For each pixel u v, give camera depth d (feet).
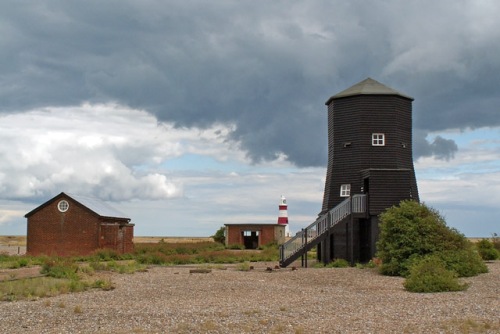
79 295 86.38
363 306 73.15
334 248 155.43
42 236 198.49
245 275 119.65
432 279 91.56
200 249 240.32
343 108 162.91
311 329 58.13
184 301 79.61
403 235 115.44
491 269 121.80
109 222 203.62
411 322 61.52
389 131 159.22
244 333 56.44
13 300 80.28
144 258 168.55
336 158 163.22
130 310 69.97
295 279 110.93
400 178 148.36
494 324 60.13
